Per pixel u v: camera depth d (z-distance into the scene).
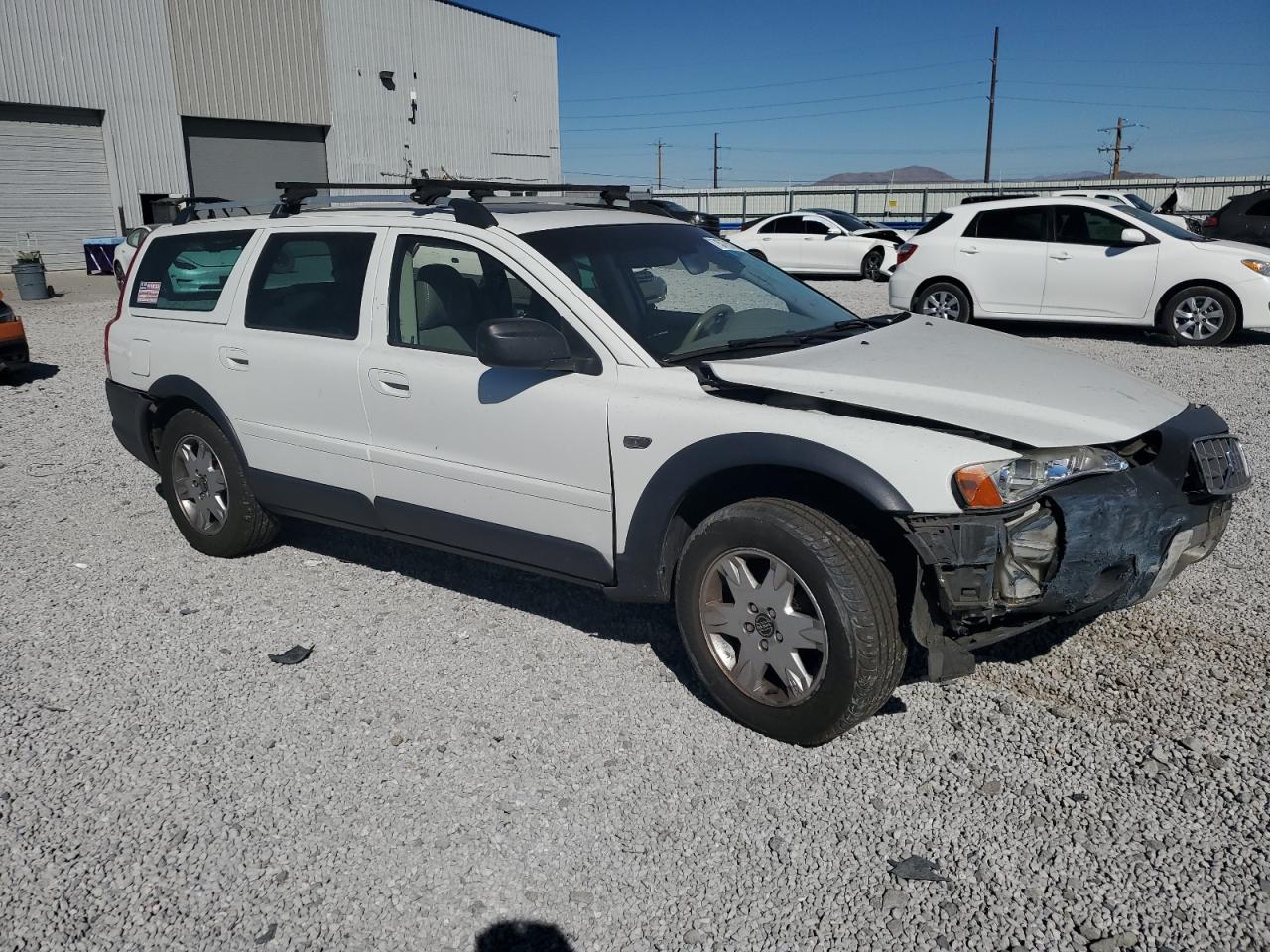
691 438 3.41
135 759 3.41
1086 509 3.09
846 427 3.20
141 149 27.91
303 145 32.62
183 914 2.70
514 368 3.68
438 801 3.16
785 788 3.19
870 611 3.13
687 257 4.40
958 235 12.51
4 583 4.93
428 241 4.19
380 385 4.21
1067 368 3.76
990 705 3.63
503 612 4.52
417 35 35.34
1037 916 2.62
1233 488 3.43
